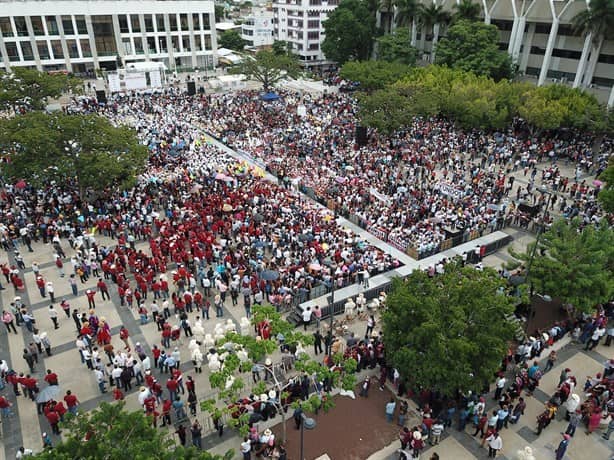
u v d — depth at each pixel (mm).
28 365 23812
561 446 18703
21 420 20688
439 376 18938
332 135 57281
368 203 41312
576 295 24172
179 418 20500
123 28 94750
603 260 24906
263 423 20781
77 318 25547
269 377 22938
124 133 40281
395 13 92062
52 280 30844
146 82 80938
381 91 55812
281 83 88625
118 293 29562
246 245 32562
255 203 38281
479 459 19250
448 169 49375
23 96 57469
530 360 24422
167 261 32688
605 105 55594
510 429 20719
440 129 59938
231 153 53094
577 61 68438
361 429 20641
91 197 40375
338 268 29719
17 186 38156
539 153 53469
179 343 25500
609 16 58156
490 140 56531
